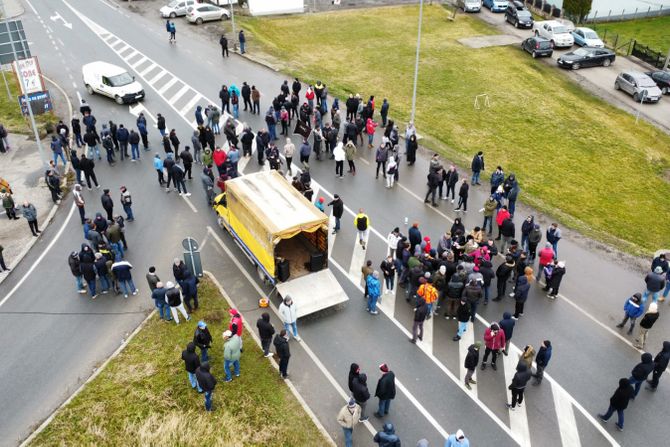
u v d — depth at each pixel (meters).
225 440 13.95
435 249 19.48
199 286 18.97
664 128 34.16
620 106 36.53
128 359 16.27
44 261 20.50
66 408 14.76
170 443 13.89
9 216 22.80
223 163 23.95
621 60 44.19
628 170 29.23
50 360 16.30
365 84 36.59
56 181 23.56
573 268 20.50
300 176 22.83
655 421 14.73
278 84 34.84
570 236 22.33
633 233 23.83
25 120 30.73
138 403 14.91
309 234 19.23
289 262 18.77
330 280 18.30
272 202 18.58
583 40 44.81
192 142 26.05
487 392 15.43
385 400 14.23
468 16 52.31
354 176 25.81
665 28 52.12
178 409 14.75
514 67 40.94
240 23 46.09
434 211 23.41
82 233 22.00
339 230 22.06
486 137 30.98
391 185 24.86
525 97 36.34
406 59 41.16
